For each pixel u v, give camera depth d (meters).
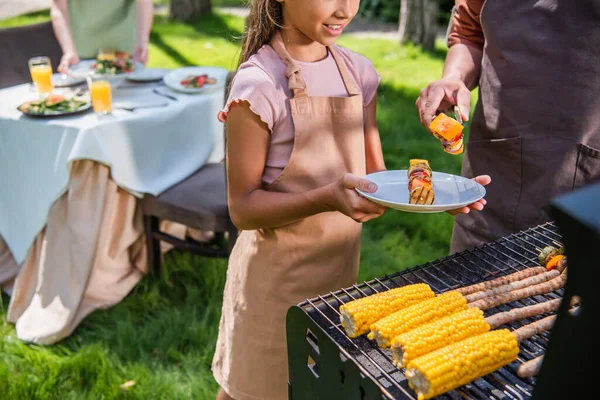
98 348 2.60
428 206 1.25
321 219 1.56
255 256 1.62
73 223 2.73
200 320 2.84
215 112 3.26
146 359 2.57
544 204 1.71
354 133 1.54
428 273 1.34
